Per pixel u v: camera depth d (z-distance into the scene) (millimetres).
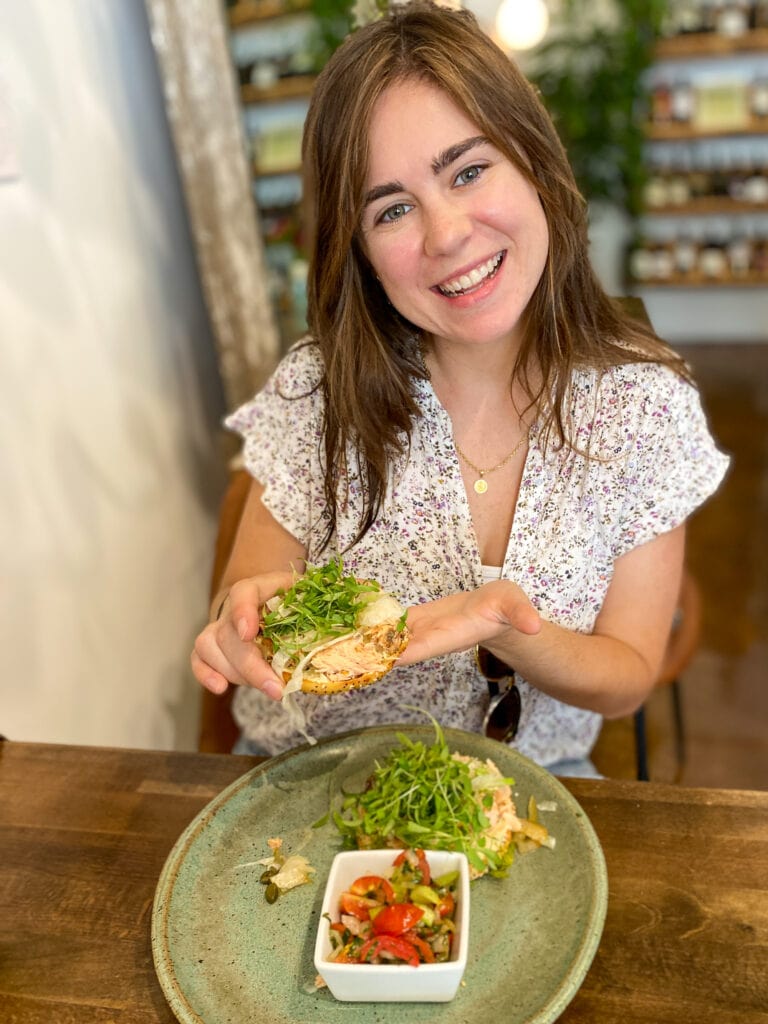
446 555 1284
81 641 1869
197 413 2529
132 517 2111
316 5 2238
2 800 1075
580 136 4324
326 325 1184
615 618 1285
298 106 2377
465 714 1319
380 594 1023
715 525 3387
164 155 2332
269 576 1085
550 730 1373
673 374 1217
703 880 877
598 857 871
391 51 961
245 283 2385
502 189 1002
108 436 2012
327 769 1057
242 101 2234
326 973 766
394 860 872
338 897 859
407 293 1073
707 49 4172
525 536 1221
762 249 4723
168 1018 809
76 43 1911
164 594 2264
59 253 1840
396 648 955
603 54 4273
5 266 1660
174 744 2283
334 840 977
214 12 2062
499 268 1054
